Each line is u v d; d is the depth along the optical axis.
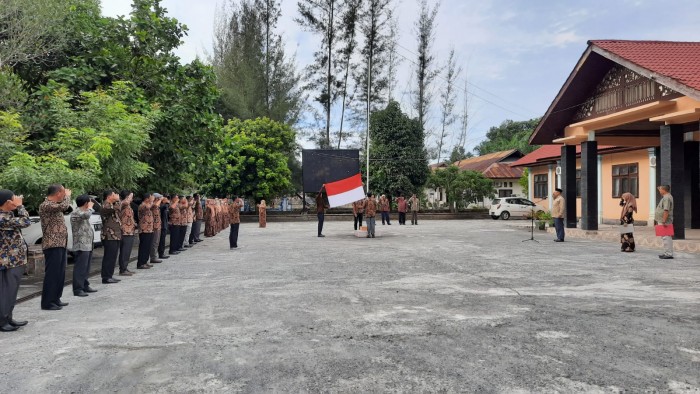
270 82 38.78
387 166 34.75
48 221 6.87
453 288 7.96
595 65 16.31
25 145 10.38
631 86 15.20
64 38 12.45
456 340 5.05
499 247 14.29
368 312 6.33
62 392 3.83
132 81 13.93
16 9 10.63
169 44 16.14
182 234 14.33
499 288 7.91
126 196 10.14
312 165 31.02
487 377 4.01
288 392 3.75
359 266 10.66
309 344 4.97
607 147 23.72
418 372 4.14
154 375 4.16
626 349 4.69
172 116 14.58
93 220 13.60
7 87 10.16
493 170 43.88
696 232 16.64
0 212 5.79
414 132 35.78
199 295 7.65
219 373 4.18
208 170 17.23
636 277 8.83
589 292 7.49
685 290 7.57
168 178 15.71
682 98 12.99
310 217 32.34
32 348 4.99
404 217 27.44
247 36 37.91
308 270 10.16
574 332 5.28
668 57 14.08
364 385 3.87
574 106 18.05
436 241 16.48
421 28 38.34
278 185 31.80
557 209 15.87
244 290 8.01
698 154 18.75
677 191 13.58
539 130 19.14
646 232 17.12
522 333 5.27
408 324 5.71
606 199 25.03
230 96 35.06
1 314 5.65
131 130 11.27
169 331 5.55
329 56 38.41
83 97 12.03
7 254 5.72
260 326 5.70
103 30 14.64
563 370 4.15
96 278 9.73
